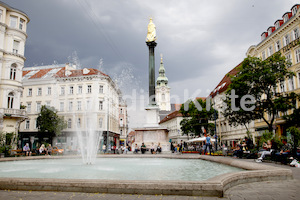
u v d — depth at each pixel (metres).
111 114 56.44
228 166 11.99
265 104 25.84
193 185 5.82
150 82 34.31
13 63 36.03
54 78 52.94
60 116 48.31
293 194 5.93
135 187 5.99
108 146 40.75
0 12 34.25
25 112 36.53
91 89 51.41
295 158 13.61
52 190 6.33
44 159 18.42
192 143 57.62
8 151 23.38
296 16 31.97
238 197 5.66
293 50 33.28
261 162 15.80
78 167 12.19
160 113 121.62
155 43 34.53
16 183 6.52
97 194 5.96
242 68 26.48
